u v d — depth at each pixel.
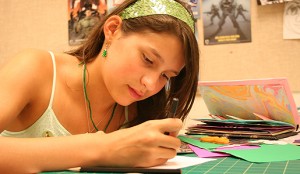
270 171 0.50
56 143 0.53
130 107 0.96
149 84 0.68
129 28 0.73
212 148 0.70
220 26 1.41
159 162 0.55
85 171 0.50
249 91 0.95
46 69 0.82
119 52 0.73
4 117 0.64
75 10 1.60
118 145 0.53
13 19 1.72
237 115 1.07
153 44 0.67
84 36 1.58
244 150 0.67
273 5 1.34
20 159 0.51
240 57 1.40
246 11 1.38
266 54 1.36
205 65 1.44
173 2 0.75
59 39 1.64
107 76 0.75
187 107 0.85
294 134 0.90
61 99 0.84
